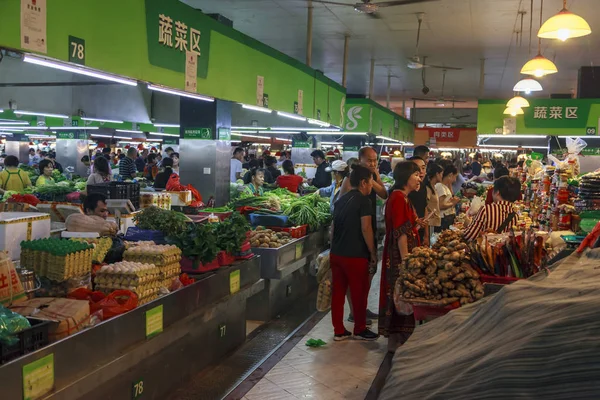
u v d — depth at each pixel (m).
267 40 14.92
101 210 5.22
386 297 5.10
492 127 13.72
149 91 10.77
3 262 3.14
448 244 3.93
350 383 4.46
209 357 4.80
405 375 2.00
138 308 3.52
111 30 4.82
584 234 4.24
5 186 9.53
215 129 8.26
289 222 7.39
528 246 3.77
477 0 10.76
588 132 13.21
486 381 1.62
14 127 17.16
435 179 6.98
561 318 1.61
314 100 11.29
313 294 7.66
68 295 3.54
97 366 3.10
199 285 4.38
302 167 17.03
